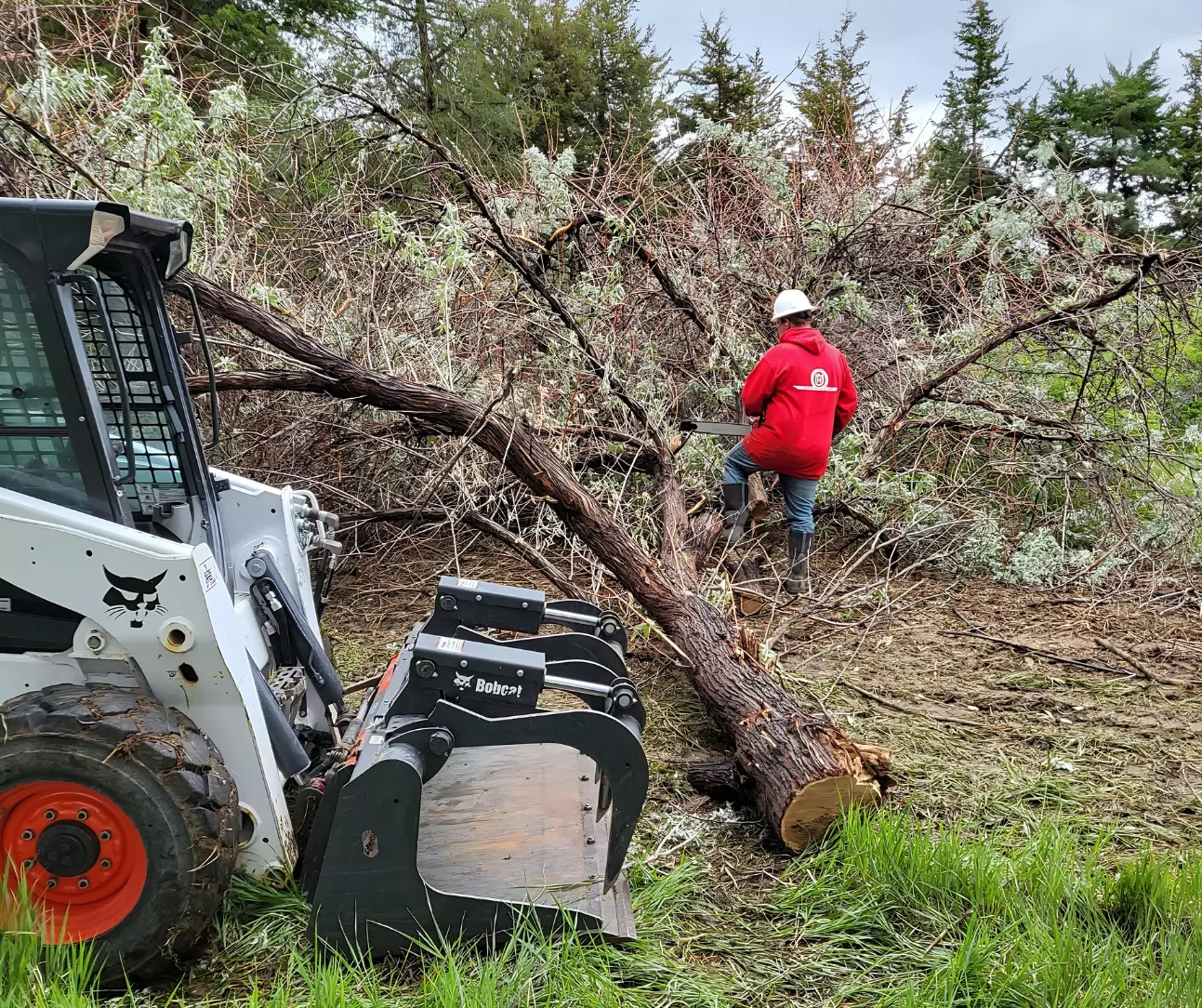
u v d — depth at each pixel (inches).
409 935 93.0
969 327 270.7
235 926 96.0
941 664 194.4
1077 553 253.1
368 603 217.2
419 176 286.7
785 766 123.6
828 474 258.5
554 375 240.5
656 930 101.6
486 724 95.6
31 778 84.0
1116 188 706.2
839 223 289.9
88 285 101.8
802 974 96.1
